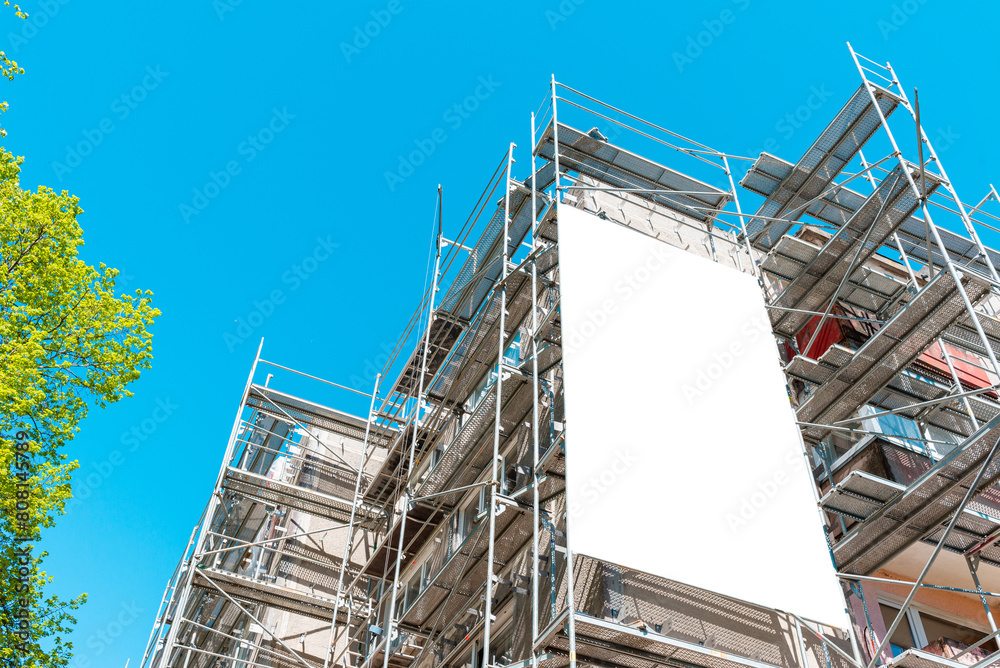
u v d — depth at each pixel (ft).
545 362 52.49
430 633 55.01
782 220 60.85
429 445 73.87
